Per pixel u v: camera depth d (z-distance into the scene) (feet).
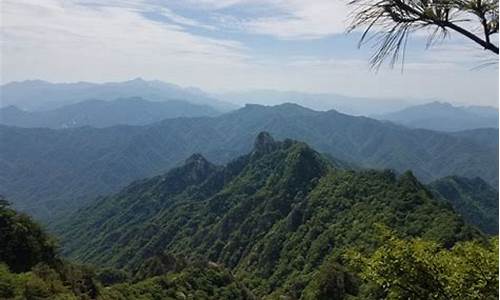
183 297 183.21
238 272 258.78
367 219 214.90
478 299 21.98
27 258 164.96
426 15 11.57
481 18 11.87
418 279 22.58
